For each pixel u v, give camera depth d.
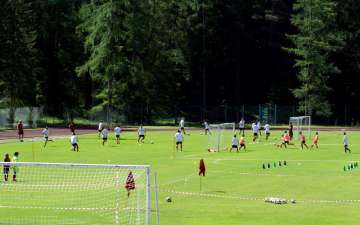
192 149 116.81
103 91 184.25
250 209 56.94
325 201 61.47
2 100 186.00
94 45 184.12
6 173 70.00
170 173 82.31
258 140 137.75
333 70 198.75
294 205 59.22
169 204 59.50
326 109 199.25
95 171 76.25
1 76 186.50
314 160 98.69
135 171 77.69
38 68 193.62
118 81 187.75
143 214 54.19
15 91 187.62
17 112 176.75
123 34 179.62
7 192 64.12
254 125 133.88
